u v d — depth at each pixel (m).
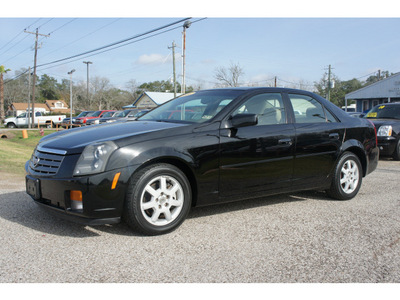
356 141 5.13
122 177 3.33
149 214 3.62
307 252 3.22
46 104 90.12
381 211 4.56
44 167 3.56
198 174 3.74
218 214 4.33
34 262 2.93
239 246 3.33
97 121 25.17
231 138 3.95
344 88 75.06
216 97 4.42
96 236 3.53
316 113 4.84
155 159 3.49
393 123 9.84
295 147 4.44
